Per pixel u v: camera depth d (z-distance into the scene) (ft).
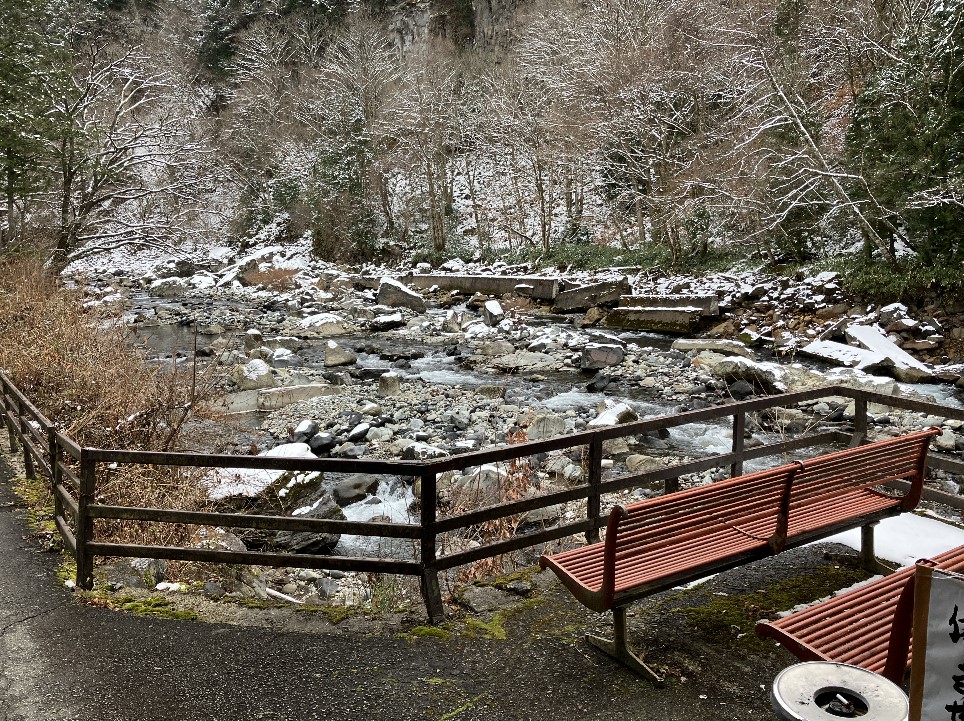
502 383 49.32
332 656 12.20
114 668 12.00
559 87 103.14
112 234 100.83
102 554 15.29
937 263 55.72
